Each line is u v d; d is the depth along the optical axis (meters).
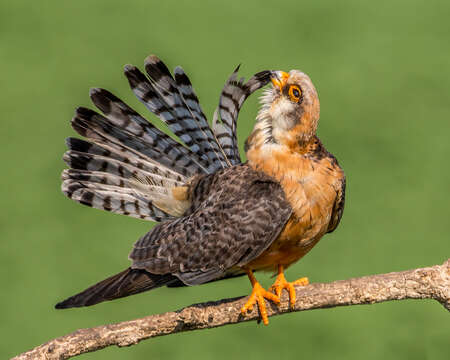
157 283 11.39
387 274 10.88
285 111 11.56
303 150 11.61
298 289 11.16
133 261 11.46
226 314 11.06
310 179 11.40
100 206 12.66
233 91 12.70
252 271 11.93
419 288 10.70
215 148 12.86
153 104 12.80
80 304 10.87
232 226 11.35
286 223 11.39
